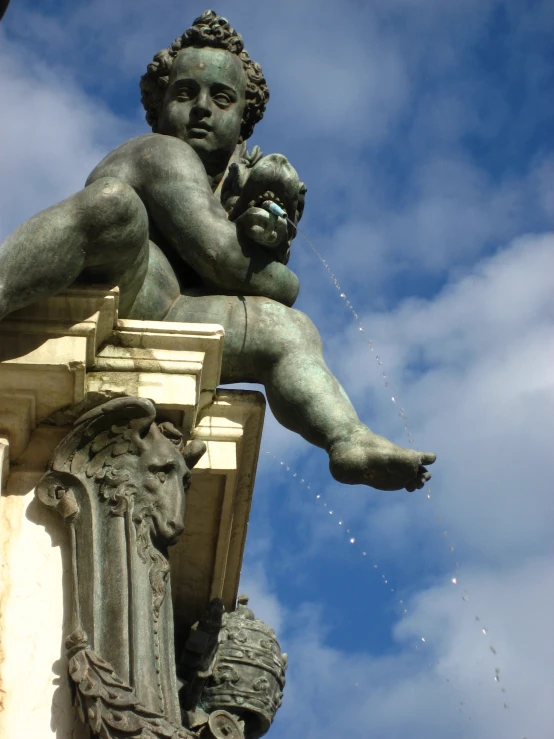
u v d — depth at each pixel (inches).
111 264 246.8
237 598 292.8
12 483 242.2
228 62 296.4
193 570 274.4
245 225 265.9
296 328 266.7
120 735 215.8
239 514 273.0
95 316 244.7
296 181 270.8
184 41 301.3
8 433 242.8
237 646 285.3
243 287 269.1
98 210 241.4
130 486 238.8
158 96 302.2
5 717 221.6
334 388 260.5
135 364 248.8
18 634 228.7
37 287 239.8
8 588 232.5
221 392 264.2
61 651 227.8
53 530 238.8
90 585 229.6
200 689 270.2
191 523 268.2
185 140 288.8
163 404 247.8
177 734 217.2
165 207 270.1
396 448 247.9
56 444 246.5
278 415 263.1
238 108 296.0
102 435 243.4
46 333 243.1
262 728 285.0
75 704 220.1
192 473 260.4
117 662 222.7
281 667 290.0
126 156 277.1
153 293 264.1
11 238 239.8
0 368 241.4
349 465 248.7
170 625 232.4
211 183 291.9
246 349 263.6
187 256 269.3
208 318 264.4
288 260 277.9
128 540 234.1
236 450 263.0
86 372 247.6
